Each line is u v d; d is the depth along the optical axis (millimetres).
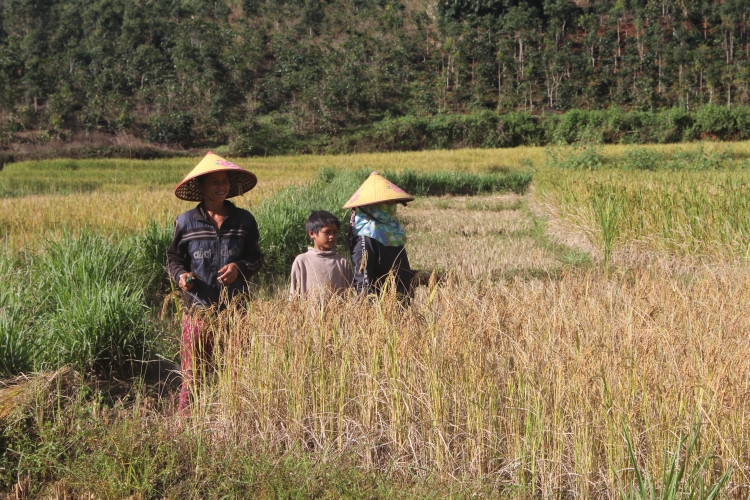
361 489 3111
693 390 3299
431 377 3535
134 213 12695
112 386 4785
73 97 68625
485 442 3449
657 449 3160
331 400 3678
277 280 8695
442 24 89812
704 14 85438
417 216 15945
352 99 72438
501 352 3600
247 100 75000
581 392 3285
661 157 23594
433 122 62406
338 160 39000
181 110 68625
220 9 99500
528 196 19953
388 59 83500
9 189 25391
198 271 4273
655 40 79188
